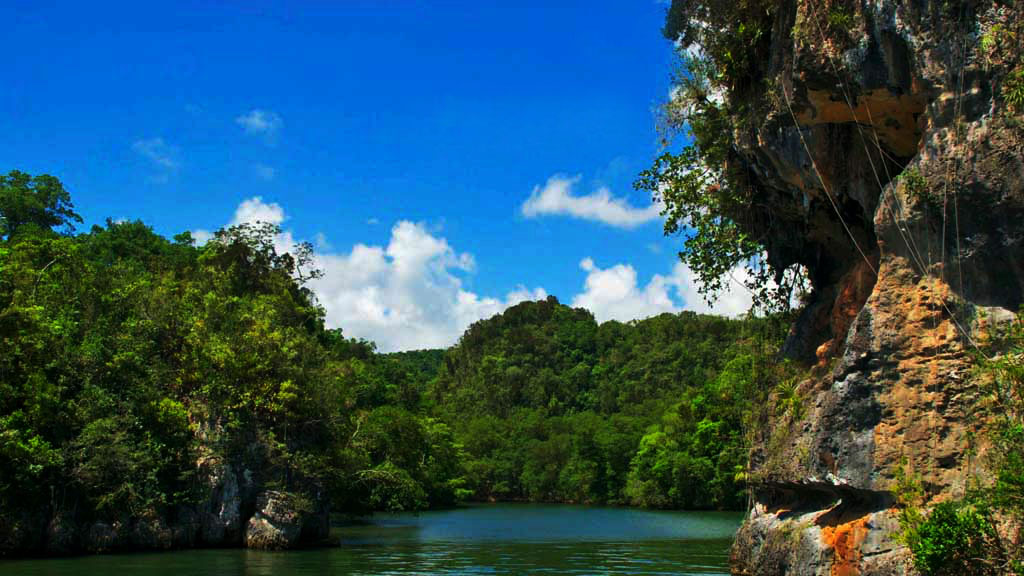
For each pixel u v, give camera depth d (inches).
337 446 1740.9
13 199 2501.2
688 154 959.6
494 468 4402.1
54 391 1328.7
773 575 765.9
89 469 1279.5
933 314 600.7
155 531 1346.0
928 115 604.4
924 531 527.5
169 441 1443.2
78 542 1267.2
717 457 3093.0
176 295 1993.1
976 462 559.2
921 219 600.7
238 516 1435.8
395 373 4156.0
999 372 545.6
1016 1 550.0
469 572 1032.8
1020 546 500.7
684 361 5925.2
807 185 801.6
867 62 631.2
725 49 803.4
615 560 1197.1
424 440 2960.1
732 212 971.9
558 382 6210.6
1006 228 557.9
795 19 696.4
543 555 1285.7
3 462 1179.3
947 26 581.0
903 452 595.8
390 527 2129.7
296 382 1647.4
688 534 1881.2
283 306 2452.0
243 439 1510.8
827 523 687.1
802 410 765.9
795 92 690.8
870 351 623.5
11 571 1015.0
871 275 783.7
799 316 966.4
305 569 1067.9
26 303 1411.2
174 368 1632.6
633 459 3725.4
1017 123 550.9
